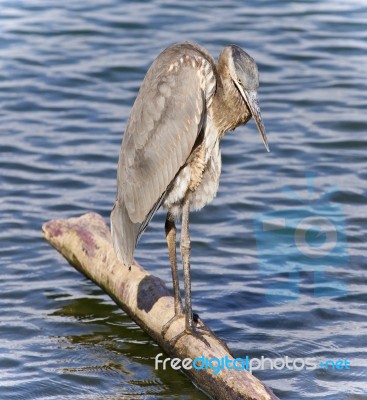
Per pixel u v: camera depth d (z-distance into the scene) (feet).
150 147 36.78
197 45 38.06
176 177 37.22
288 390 35.99
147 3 83.46
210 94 37.22
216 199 52.70
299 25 78.28
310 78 68.59
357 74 69.15
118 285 41.65
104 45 74.59
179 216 38.19
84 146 59.36
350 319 41.55
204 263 46.65
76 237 44.83
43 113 63.93
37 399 35.50
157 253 47.57
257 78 37.55
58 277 45.34
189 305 36.78
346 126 61.21
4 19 80.07
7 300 43.29
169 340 37.37
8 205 52.24
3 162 57.11
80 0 84.79
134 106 37.58
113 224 37.01
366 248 47.75
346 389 36.04
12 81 68.54
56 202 52.65
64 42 75.31
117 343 39.78
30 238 48.88
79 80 68.64
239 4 83.41
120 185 37.27
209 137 37.68
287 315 41.83
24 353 38.88
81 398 35.68
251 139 59.93
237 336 40.06
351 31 77.20
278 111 63.57
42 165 56.85
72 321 41.55
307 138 59.72
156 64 37.40
